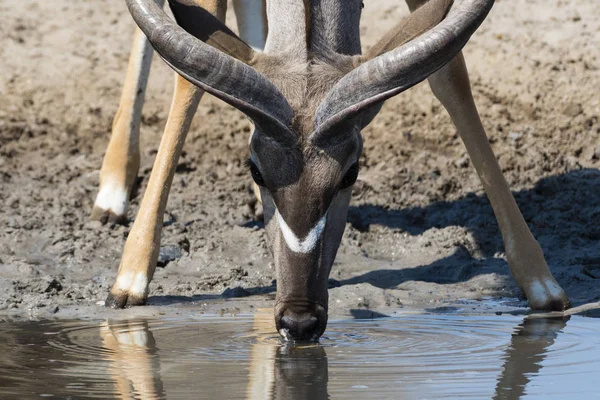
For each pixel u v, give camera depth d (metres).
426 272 29.12
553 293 24.94
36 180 37.28
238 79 19.50
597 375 18.59
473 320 23.67
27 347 20.95
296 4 21.84
